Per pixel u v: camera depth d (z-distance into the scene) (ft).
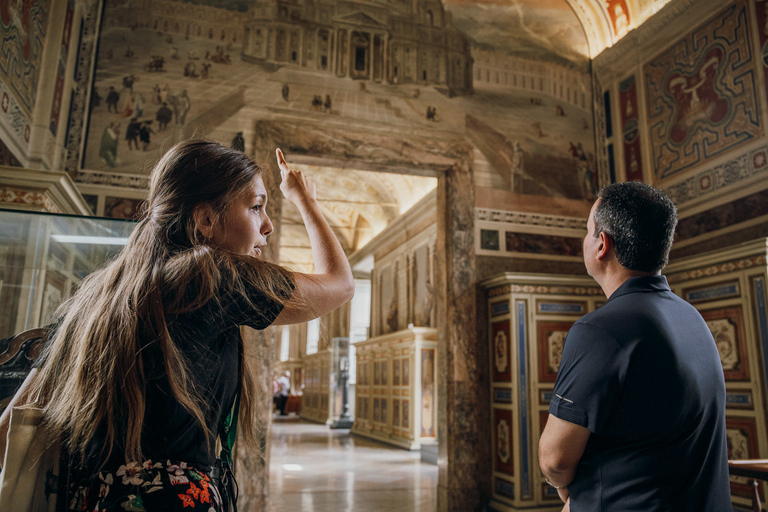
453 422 23.88
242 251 3.71
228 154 3.77
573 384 4.65
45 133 19.26
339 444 47.62
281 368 95.66
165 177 3.64
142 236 3.47
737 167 21.91
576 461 4.66
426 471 33.19
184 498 2.89
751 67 21.67
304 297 3.45
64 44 20.85
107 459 2.90
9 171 13.84
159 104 23.11
